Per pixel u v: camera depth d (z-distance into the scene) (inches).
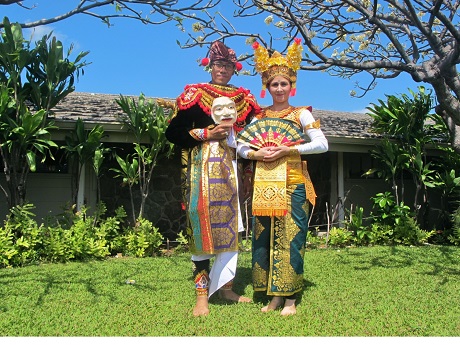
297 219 137.9
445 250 268.2
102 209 267.6
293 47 142.9
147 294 160.6
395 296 158.1
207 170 136.0
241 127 144.6
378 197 313.4
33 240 234.1
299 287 139.2
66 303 149.3
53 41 244.1
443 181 325.7
